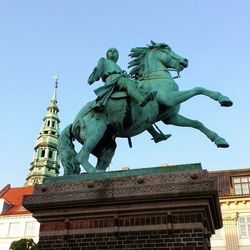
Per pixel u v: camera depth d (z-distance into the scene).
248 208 31.41
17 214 43.03
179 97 8.27
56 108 99.00
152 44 9.36
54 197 7.40
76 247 7.02
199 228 6.51
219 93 8.06
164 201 6.82
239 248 30.41
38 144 92.75
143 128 8.36
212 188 6.61
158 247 6.59
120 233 6.88
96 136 8.05
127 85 8.14
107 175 7.53
